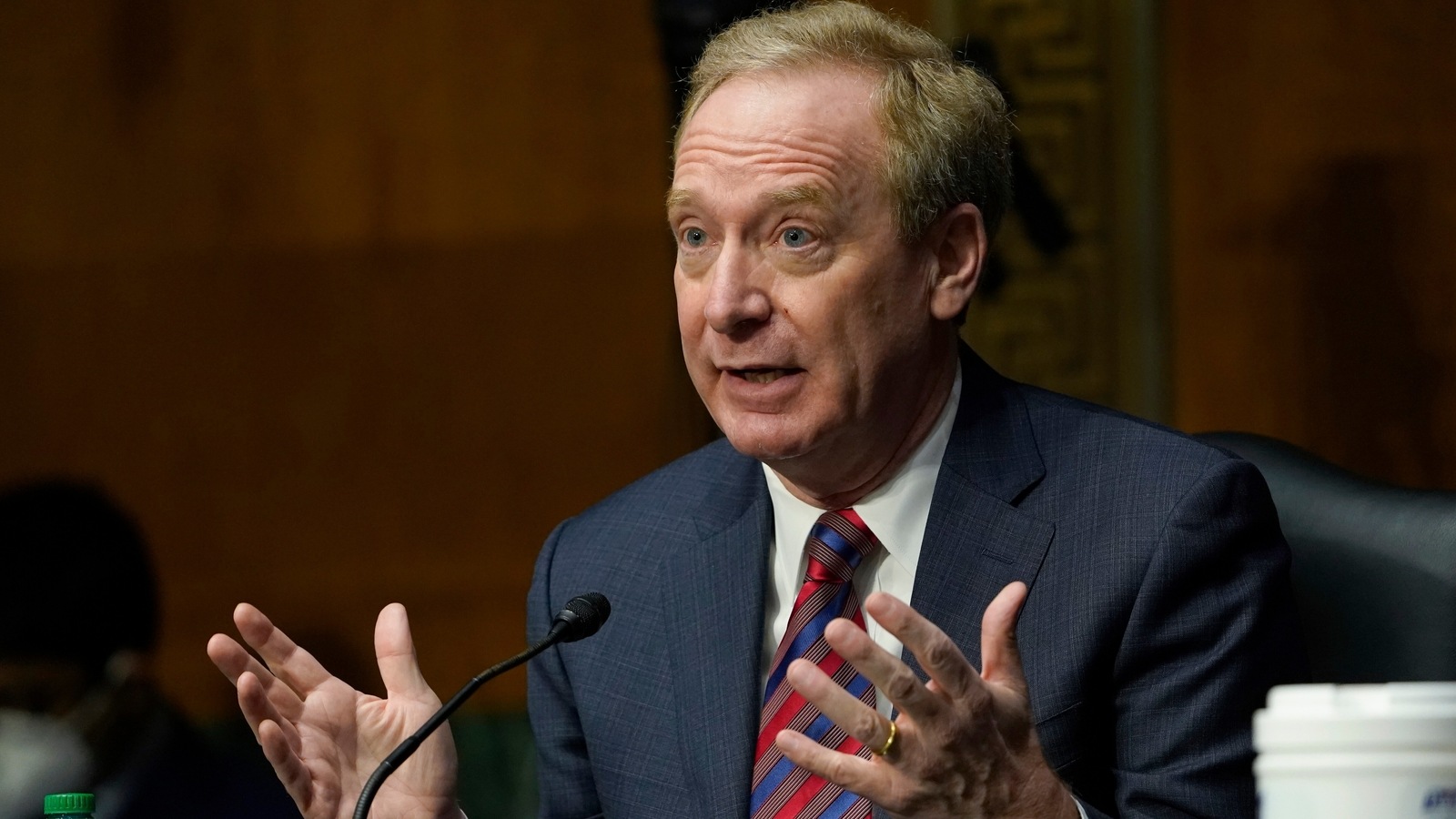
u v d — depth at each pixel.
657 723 4.34
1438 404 9.12
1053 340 9.29
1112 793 4.02
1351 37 9.32
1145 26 9.33
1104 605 3.99
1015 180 8.79
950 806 3.12
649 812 4.23
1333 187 9.31
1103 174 9.34
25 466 10.62
